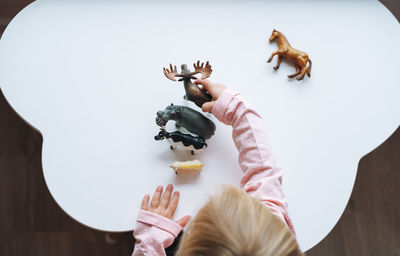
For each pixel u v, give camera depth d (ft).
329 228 2.68
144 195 2.64
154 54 2.96
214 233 1.86
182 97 2.87
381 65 3.03
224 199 1.94
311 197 2.72
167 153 2.73
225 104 2.60
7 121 4.42
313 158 2.79
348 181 2.76
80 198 2.62
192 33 3.03
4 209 4.27
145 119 2.80
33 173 4.36
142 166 2.69
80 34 2.96
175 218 2.61
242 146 2.60
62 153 2.69
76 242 4.25
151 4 3.07
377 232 4.46
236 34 3.05
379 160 4.62
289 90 2.94
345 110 2.91
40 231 4.25
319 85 2.96
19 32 2.93
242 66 2.97
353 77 2.99
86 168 2.67
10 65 2.85
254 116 2.61
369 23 3.14
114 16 3.02
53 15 2.98
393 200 4.54
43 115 2.76
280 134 2.83
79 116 2.77
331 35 3.10
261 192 2.48
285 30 3.09
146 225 2.55
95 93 2.83
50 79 2.84
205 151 2.76
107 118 2.78
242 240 1.82
